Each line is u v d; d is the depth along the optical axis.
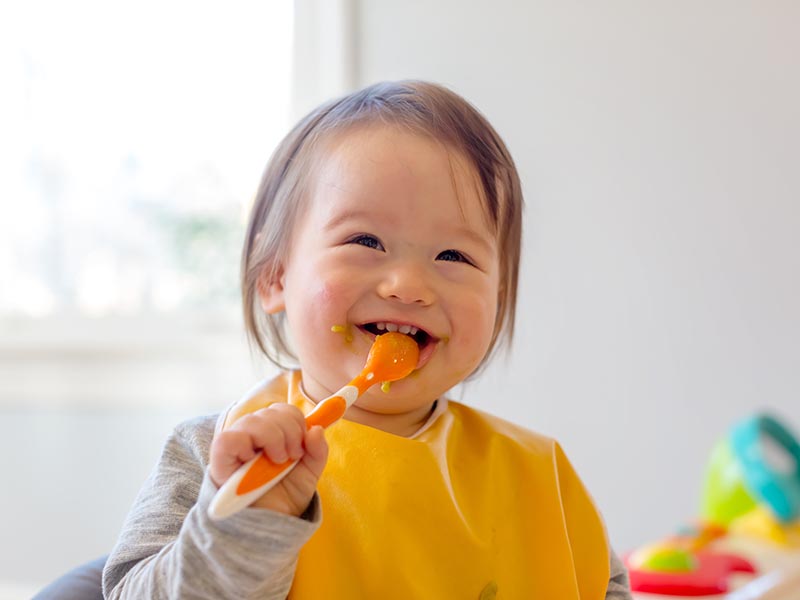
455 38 1.83
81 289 2.03
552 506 0.76
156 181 2.01
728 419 1.79
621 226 1.82
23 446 1.97
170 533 0.65
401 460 0.70
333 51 1.85
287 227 0.77
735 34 1.79
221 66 1.97
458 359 0.73
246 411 0.73
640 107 1.81
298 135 0.80
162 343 1.95
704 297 1.80
